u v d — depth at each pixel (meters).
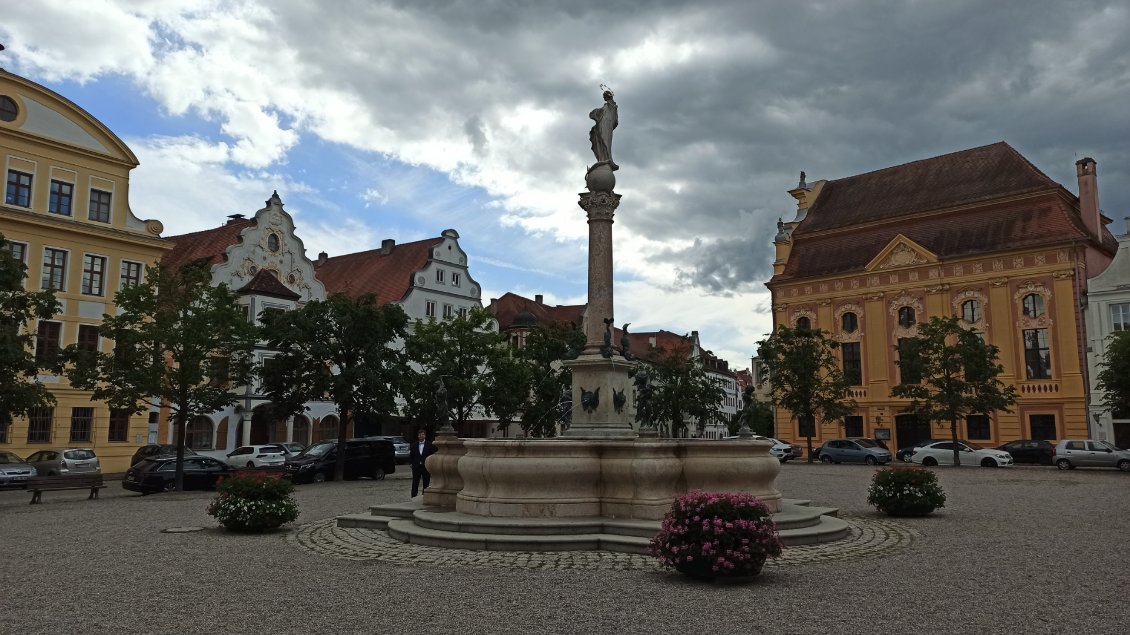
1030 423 48.25
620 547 12.61
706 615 8.45
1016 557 12.18
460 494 14.98
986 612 8.57
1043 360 48.44
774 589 9.77
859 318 56.06
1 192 37.50
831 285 57.59
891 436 53.47
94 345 40.22
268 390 35.03
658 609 8.72
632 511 13.88
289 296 49.47
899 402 53.31
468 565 11.51
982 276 50.84
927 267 53.06
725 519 10.29
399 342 55.50
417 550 12.97
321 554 12.71
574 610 8.68
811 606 8.85
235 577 10.71
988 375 41.22
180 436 29.73
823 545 13.52
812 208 62.72
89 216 40.59
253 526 15.45
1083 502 20.86
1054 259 48.28
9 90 38.03
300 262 52.19
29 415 28.58
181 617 8.44
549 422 25.03
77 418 39.19
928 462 42.75
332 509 20.58
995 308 50.16
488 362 40.53
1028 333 49.09
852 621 8.18
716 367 109.25
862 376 55.28
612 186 18.66
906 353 43.53
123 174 42.03
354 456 35.00
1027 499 21.81
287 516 15.80
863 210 58.91
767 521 10.42
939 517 17.64
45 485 24.41
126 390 29.08
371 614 8.53
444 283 60.25
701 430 34.72
